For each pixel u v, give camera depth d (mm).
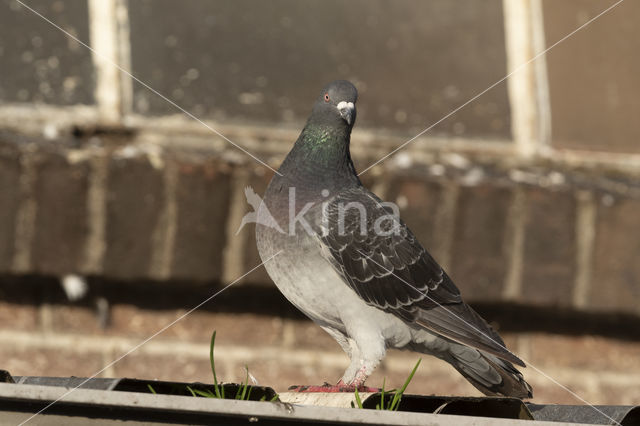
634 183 7828
